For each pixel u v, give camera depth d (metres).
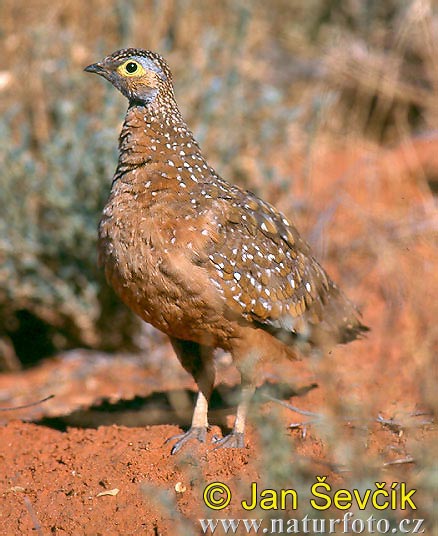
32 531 7.64
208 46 14.36
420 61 16.80
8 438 9.52
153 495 7.61
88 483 8.12
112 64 8.77
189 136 8.73
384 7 17.78
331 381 8.90
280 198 13.90
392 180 15.23
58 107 13.15
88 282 12.82
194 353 8.81
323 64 17.05
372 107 17.23
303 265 8.94
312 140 15.12
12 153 12.58
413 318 11.79
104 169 12.13
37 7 14.70
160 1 14.38
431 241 13.41
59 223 12.62
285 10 19.16
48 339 13.61
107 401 10.76
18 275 12.80
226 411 9.56
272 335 8.65
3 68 14.15
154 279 8.10
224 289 8.16
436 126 16.22
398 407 9.05
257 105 14.55
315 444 8.24
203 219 8.19
